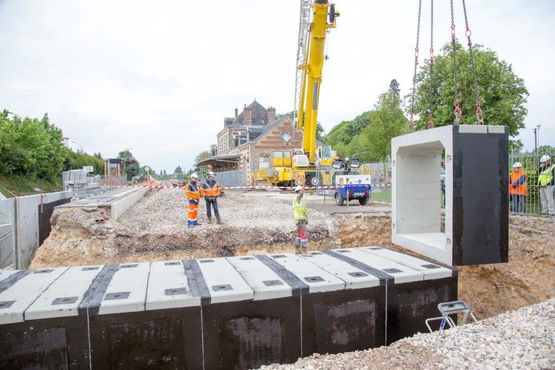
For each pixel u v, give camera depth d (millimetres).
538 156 11953
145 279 6281
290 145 47594
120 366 5242
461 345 4387
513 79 23969
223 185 39531
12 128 33938
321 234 12164
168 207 18453
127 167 61438
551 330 4531
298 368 4148
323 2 16641
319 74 18734
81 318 5078
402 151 8055
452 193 6051
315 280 6180
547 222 10594
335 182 17562
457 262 6117
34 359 4980
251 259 7730
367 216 12750
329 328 6023
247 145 47219
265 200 20031
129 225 12156
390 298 6316
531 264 9688
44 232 13898
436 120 24781
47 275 6527
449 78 23969
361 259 7668
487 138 6129
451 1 6730
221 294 5508
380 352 4449
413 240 7418
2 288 5809
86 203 12547
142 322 5270
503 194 6215
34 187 34281
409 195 8141
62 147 43281
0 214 10820
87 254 10641
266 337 5734
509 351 4121
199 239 11352
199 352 5461
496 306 10195
